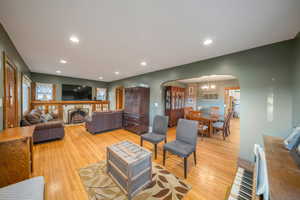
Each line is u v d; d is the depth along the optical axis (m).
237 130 4.93
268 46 2.11
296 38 1.81
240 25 1.62
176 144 2.25
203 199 1.55
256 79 2.22
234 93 8.55
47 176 1.92
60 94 5.78
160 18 1.52
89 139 3.64
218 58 2.74
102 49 2.52
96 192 1.62
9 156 1.54
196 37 1.97
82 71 4.70
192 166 2.29
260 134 2.16
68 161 2.37
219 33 1.83
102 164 2.28
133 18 1.53
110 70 4.45
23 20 1.60
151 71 4.48
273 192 0.70
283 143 1.58
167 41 2.12
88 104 6.51
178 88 5.93
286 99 1.94
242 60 2.39
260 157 1.09
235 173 2.09
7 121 2.14
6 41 1.95
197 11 1.38
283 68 1.97
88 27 1.75
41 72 5.02
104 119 4.35
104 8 1.36
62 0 1.25
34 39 2.12
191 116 4.43
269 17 1.45
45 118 3.90
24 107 4.07
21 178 1.62
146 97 4.49
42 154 2.63
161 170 2.14
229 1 1.22
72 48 2.49
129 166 1.50
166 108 5.66
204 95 6.48
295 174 0.89
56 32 1.89
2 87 1.89
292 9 1.30
